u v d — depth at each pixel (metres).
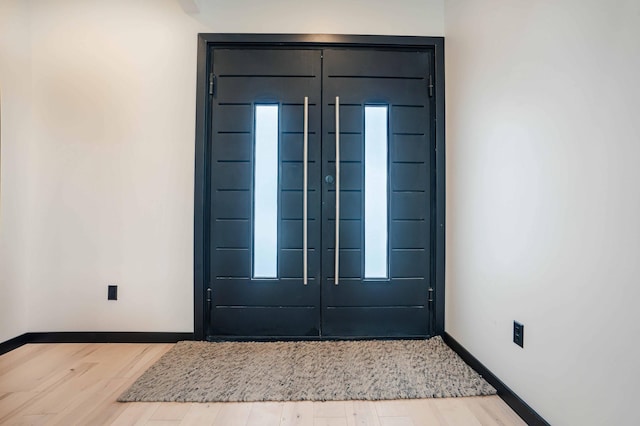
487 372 1.66
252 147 2.21
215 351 1.98
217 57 2.21
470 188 1.87
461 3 1.99
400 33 2.22
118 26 2.17
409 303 2.23
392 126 2.24
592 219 1.04
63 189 2.15
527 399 1.35
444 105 2.23
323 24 2.21
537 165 1.31
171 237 2.17
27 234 2.13
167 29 2.18
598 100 1.02
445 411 1.42
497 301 1.58
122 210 2.16
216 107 2.21
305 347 2.05
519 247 1.42
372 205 2.23
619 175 0.95
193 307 2.17
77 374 1.72
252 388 1.57
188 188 2.18
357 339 2.20
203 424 1.32
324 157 2.22
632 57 0.91
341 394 1.53
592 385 1.04
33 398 1.50
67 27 2.16
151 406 1.44
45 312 2.14
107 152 2.16
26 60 2.12
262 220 2.22
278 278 2.20
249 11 2.19
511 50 1.48
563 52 1.17
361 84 2.23
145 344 2.13
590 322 1.05
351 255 2.22
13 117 2.05
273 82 2.22
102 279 2.16
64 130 2.15
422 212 2.24
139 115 2.17
